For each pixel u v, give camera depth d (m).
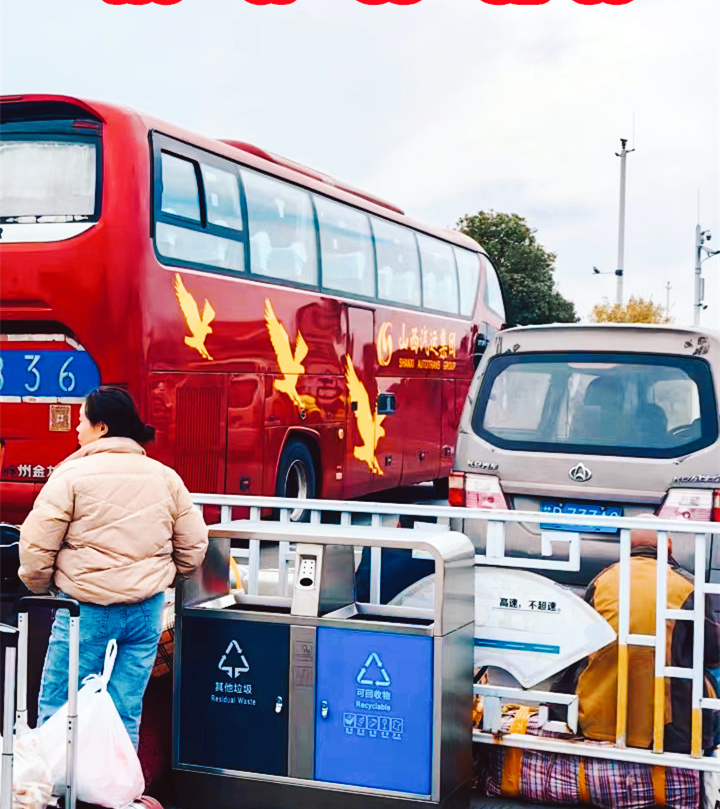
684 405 6.90
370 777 4.86
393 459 15.27
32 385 9.70
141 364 9.73
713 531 4.96
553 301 53.69
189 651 5.13
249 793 5.03
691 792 5.09
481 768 5.39
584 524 5.10
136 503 4.84
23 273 9.67
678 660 5.19
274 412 11.98
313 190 13.14
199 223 10.70
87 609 4.78
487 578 5.29
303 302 12.67
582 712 5.23
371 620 5.34
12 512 9.77
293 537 5.05
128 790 4.50
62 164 9.77
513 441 7.13
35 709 5.23
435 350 16.66
